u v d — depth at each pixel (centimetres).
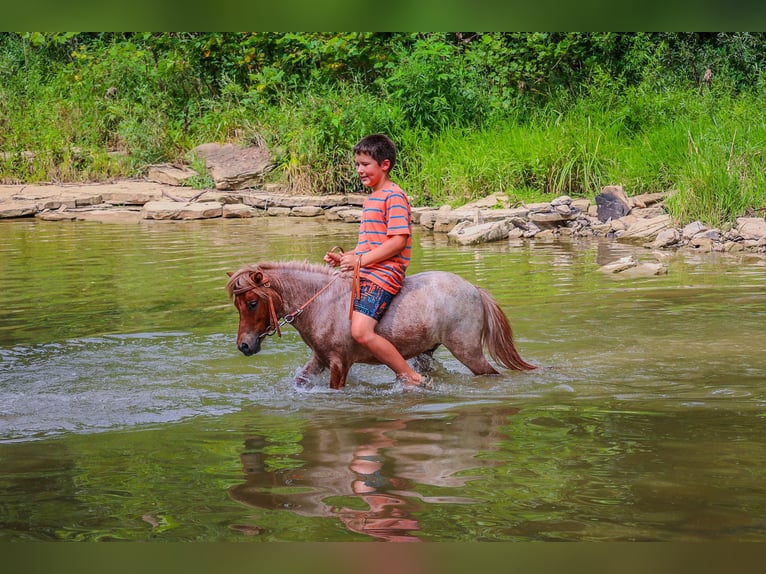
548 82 1981
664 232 1294
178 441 542
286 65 2077
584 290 973
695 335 780
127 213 1669
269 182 1853
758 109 1678
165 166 1945
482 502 436
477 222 1429
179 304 932
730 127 1563
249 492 455
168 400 632
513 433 542
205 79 2170
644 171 1542
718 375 664
